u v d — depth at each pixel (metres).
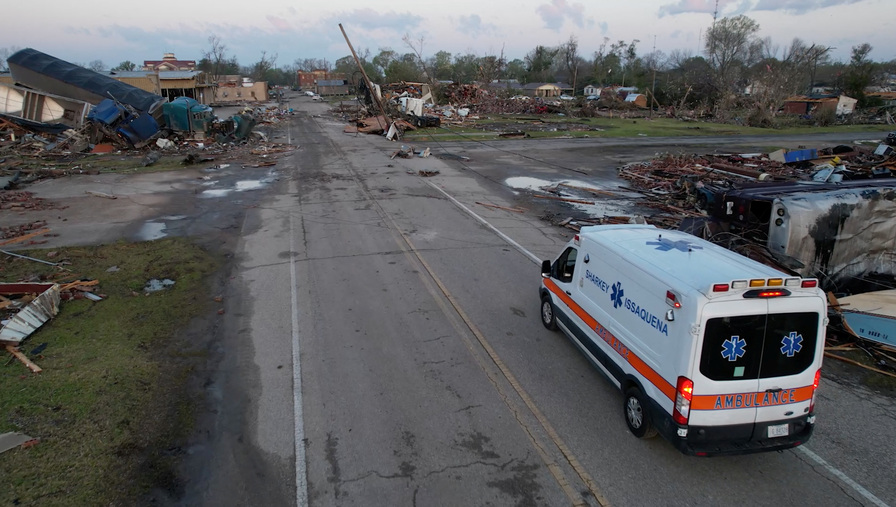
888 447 6.12
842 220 9.84
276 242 13.73
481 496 5.28
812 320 5.26
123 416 6.47
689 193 18.92
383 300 10.12
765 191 10.59
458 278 11.35
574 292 7.75
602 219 16.45
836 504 5.25
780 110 70.56
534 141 39.53
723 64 90.12
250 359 7.91
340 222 15.77
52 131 32.78
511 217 16.89
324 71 163.88
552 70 141.00
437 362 7.87
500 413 6.65
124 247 13.08
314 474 5.57
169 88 70.25
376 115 47.25
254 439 6.12
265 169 25.36
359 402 6.84
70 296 9.91
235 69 161.75
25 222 15.30
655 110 76.81
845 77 78.31
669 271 5.73
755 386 5.25
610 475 5.61
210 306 9.77
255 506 5.15
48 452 5.79
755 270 5.74
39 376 7.29
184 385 7.20
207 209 17.22
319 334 8.72
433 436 6.20
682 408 5.23
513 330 8.95
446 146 35.59
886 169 20.97
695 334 5.05
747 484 5.51
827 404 6.99
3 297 9.62
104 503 5.14
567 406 6.82
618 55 120.19
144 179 22.53
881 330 8.30
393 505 5.16
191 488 5.38
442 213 17.16
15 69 36.09
